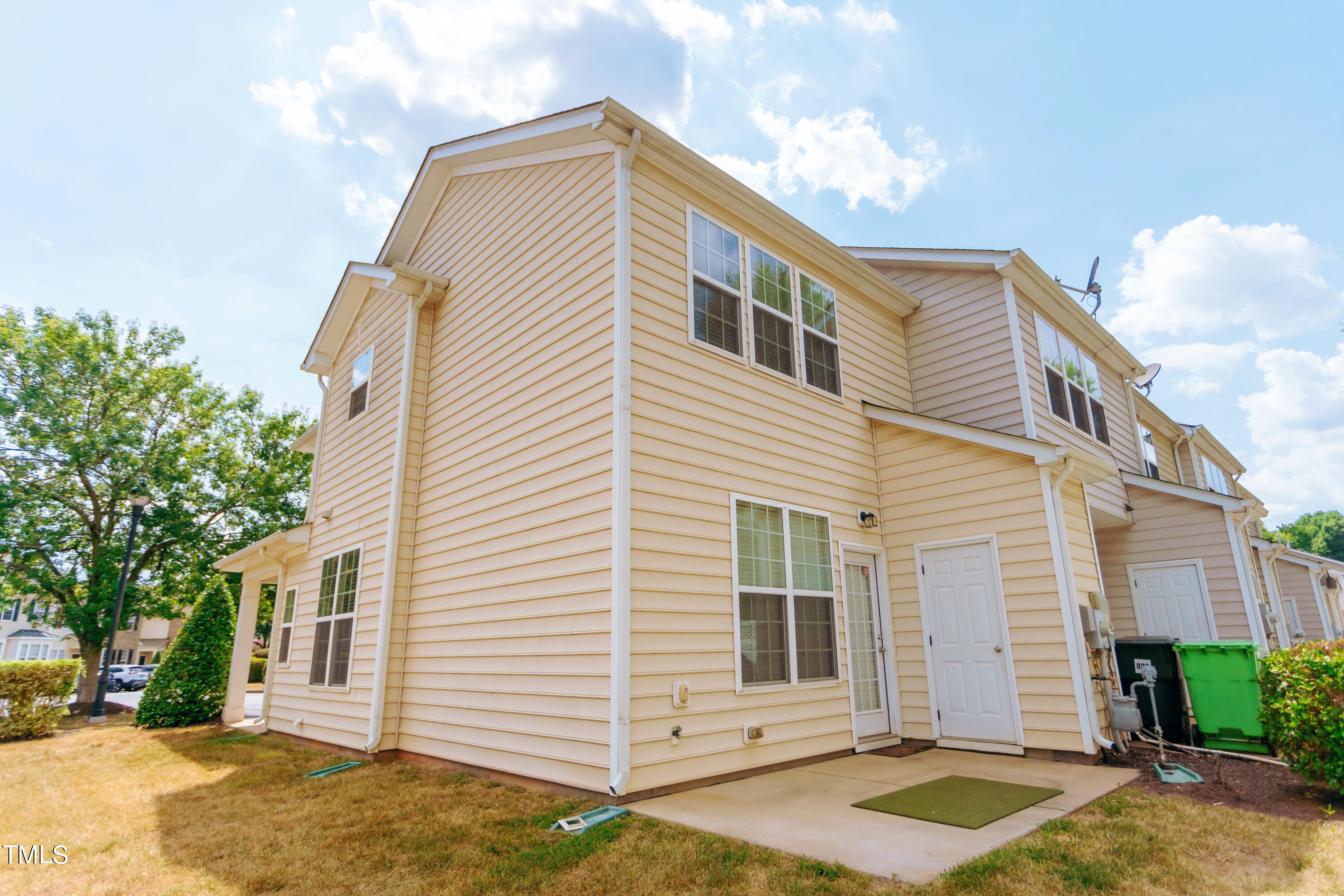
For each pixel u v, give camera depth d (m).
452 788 5.46
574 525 5.42
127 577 15.03
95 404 17.58
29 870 3.75
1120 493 10.37
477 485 6.82
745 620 5.80
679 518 5.44
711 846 3.61
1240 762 5.79
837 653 6.64
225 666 12.30
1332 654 4.64
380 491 8.21
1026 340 8.67
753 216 7.00
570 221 6.31
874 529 7.67
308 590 9.84
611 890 3.15
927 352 9.25
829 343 7.92
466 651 6.42
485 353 7.18
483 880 3.38
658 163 6.07
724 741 5.29
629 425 5.21
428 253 8.98
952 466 7.35
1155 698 6.25
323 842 4.16
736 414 6.29
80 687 16.92
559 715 5.17
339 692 8.05
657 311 5.77
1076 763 5.91
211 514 19.61
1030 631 6.48
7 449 16.44
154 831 4.54
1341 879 3.07
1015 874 3.09
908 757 6.33
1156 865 3.22
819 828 3.91
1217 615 9.62
